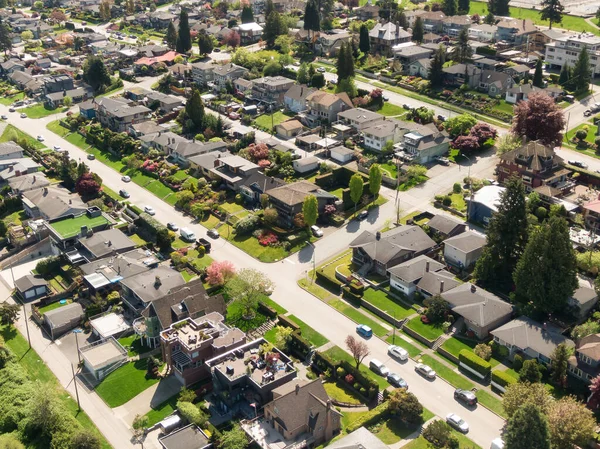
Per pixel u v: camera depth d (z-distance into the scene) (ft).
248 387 357.41
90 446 325.42
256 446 327.06
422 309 424.46
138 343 413.80
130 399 370.32
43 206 551.59
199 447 326.85
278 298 449.06
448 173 592.19
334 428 335.26
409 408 335.88
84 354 396.78
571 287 394.52
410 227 485.56
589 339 366.84
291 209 519.60
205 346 373.81
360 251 474.08
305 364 388.57
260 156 619.67
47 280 485.56
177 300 409.69
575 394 353.10
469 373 376.07
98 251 487.61
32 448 345.10
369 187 549.95
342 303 442.09
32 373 395.14
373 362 378.94
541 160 545.44
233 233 527.40
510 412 326.65
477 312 399.24
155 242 522.47
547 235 391.24
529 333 384.06
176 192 595.47
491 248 436.35
